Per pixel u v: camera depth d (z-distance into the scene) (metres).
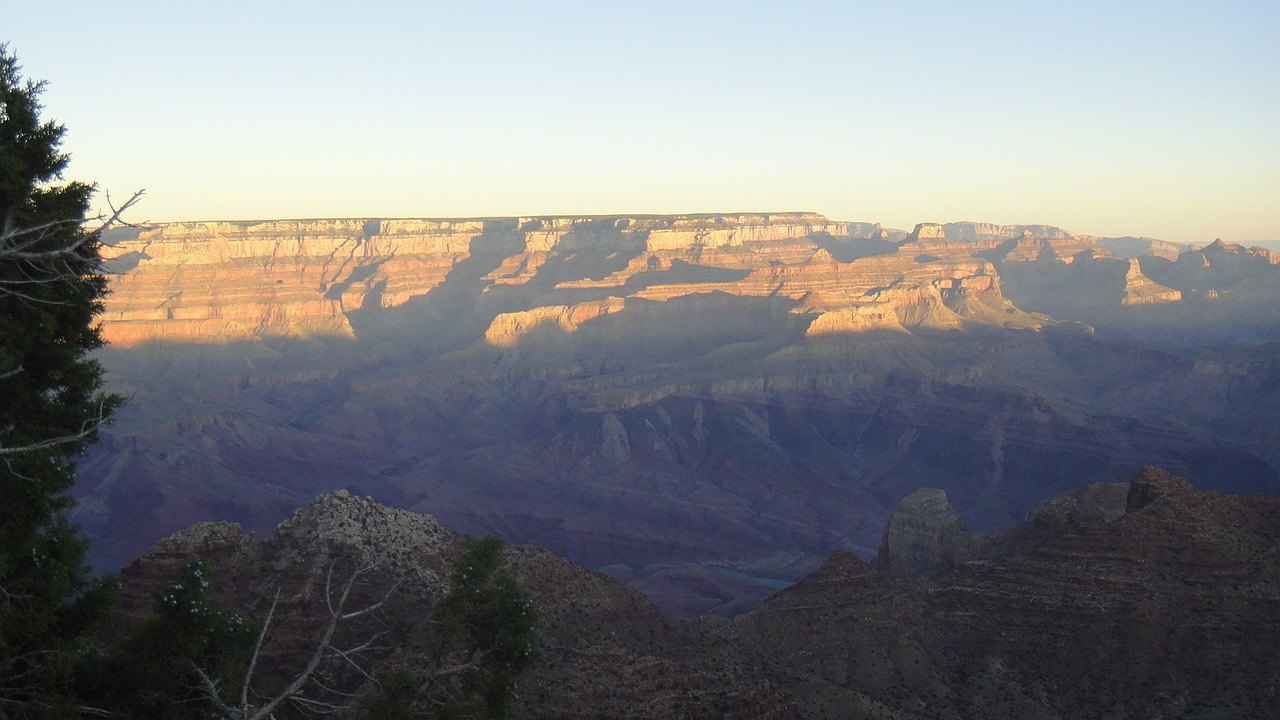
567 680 56.03
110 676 36.62
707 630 77.19
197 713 37.84
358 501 66.81
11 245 36.31
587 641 63.44
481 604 42.16
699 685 57.88
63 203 39.66
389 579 60.28
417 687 40.91
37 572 36.19
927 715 70.75
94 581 39.53
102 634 57.00
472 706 40.72
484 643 41.72
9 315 37.94
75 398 41.66
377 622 57.25
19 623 34.38
